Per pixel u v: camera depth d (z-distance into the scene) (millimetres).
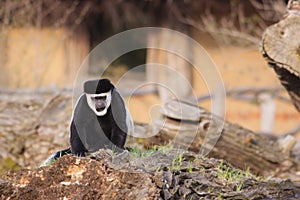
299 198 6953
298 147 13031
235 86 21641
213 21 20953
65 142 11891
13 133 12109
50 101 12445
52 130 12047
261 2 21594
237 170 7504
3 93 16938
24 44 21500
